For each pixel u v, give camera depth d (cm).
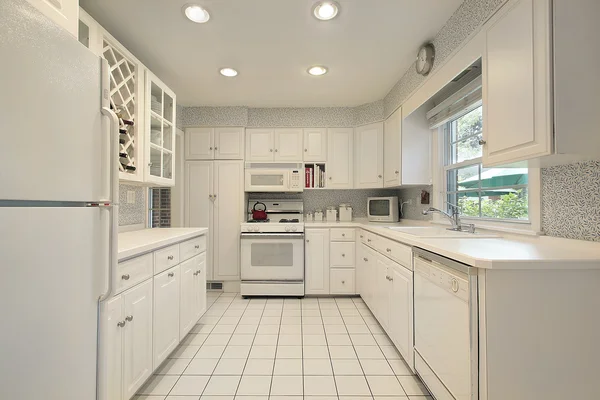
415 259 176
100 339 106
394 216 353
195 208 367
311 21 199
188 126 369
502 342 112
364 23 202
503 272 112
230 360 207
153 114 232
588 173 134
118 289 141
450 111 241
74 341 94
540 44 118
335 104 365
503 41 140
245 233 350
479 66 205
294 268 348
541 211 158
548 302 113
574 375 113
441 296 142
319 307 317
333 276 350
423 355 165
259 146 376
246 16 193
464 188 250
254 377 187
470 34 174
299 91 323
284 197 403
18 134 74
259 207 391
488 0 158
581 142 114
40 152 81
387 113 330
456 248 140
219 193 368
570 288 114
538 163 141
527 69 125
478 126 229
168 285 195
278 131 376
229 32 212
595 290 114
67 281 90
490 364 112
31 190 78
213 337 243
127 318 148
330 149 374
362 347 227
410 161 289
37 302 80
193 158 369
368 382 182
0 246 71
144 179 219
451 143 270
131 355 152
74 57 93
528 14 124
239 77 287
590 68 114
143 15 191
